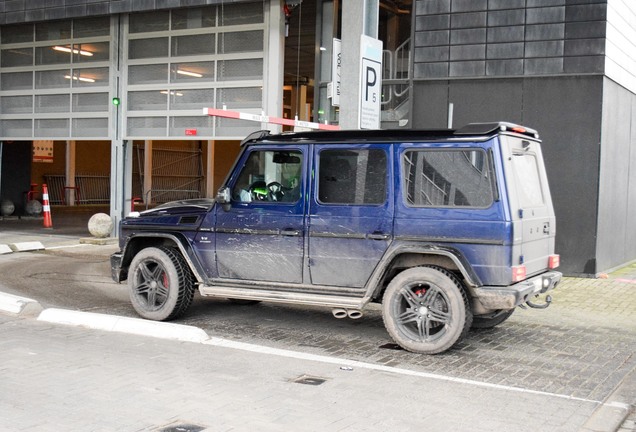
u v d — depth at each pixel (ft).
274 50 48.16
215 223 26.78
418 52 44.06
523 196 24.06
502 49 41.93
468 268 22.95
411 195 23.97
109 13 53.26
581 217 40.78
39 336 24.35
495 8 41.98
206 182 115.75
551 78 40.98
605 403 19.13
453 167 23.44
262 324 28.14
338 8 47.19
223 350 23.35
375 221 24.26
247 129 49.39
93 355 22.13
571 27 40.40
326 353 23.85
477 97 42.70
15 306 27.96
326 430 16.30
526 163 24.97
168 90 52.44
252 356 22.71
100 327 25.77
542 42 41.04
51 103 57.67
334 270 25.03
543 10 40.91
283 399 18.44
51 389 18.66
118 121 54.49
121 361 21.57
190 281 27.89
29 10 56.85
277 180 26.17
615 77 41.91
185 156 114.21
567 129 40.81
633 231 48.83
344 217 24.72
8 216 76.33
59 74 57.21
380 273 24.11
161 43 52.60
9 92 59.62
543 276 24.94
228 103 50.11
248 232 26.21
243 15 49.29
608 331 28.09
